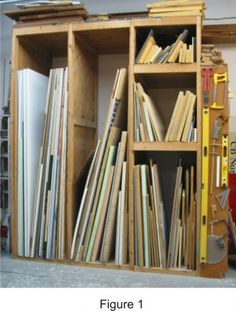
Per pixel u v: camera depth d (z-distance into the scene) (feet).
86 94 11.62
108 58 12.73
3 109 12.80
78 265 10.32
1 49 13.82
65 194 10.41
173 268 9.69
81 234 10.38
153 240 9.84
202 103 9.32
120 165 10.06
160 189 10.71
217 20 11.82
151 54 9.71
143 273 9.70
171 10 9.56
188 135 9.45
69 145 10.35
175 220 9.77
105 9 12.74
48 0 10.82
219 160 9.26
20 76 10.83
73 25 10.23
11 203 10.91
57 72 10.62
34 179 11.00
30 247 10.71
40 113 11.45
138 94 9.82
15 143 10.83
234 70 11.62
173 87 11.97
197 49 9.37
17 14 10.73
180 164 10.42
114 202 10.12
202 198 9.35
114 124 10.20
